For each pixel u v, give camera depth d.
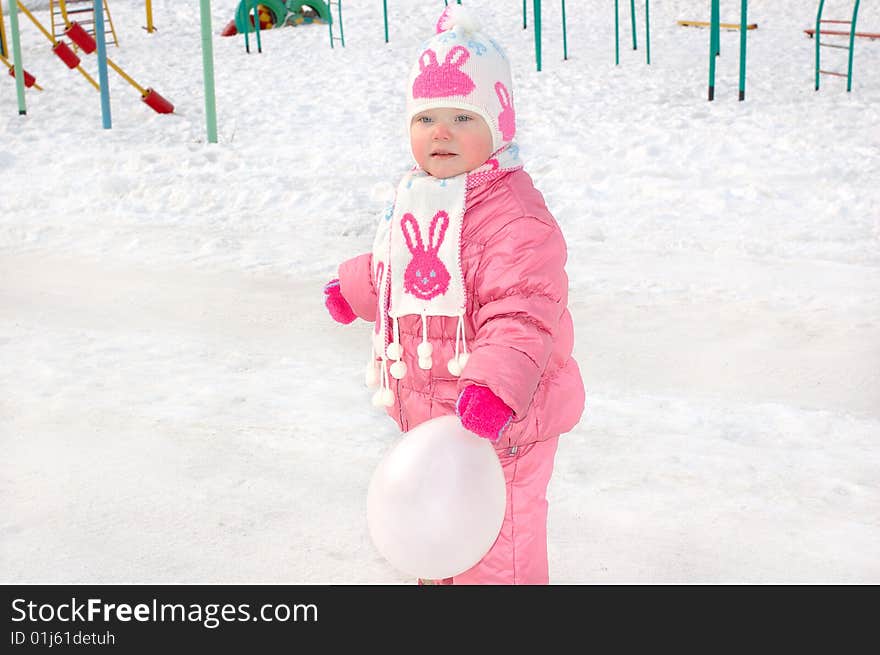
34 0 23.09
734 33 17.14
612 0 20.25
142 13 21.66
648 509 3.41
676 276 6.34
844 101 11.81
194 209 8.27
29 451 3.83
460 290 2.37
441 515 2.19
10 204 8.38
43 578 3.00
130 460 3.76
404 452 2.26
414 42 17.39
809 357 4.95
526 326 2.27
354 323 5.54
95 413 4.19
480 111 2.38
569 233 7.41
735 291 6.02
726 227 7.43
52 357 4.91
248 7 17.56
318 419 4.14
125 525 3.30
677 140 10.16
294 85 14.36
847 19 17.72
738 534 3.26
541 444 2.49
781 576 3.03
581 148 9.98
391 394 2.55
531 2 20.59
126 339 5.23
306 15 20.08
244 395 4.42
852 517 3.35
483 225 2.37
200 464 3.73
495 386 2.18
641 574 3.04
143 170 9.56
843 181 8.46
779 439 3.96
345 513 3.39
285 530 3.28
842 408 4.34
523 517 2.51
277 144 10.84
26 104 13.37
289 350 5.09
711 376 4.73
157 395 4.41
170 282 6.31
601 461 3.75
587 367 4.85
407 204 2.41
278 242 7.29
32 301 5.92
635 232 7.38
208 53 10.77
